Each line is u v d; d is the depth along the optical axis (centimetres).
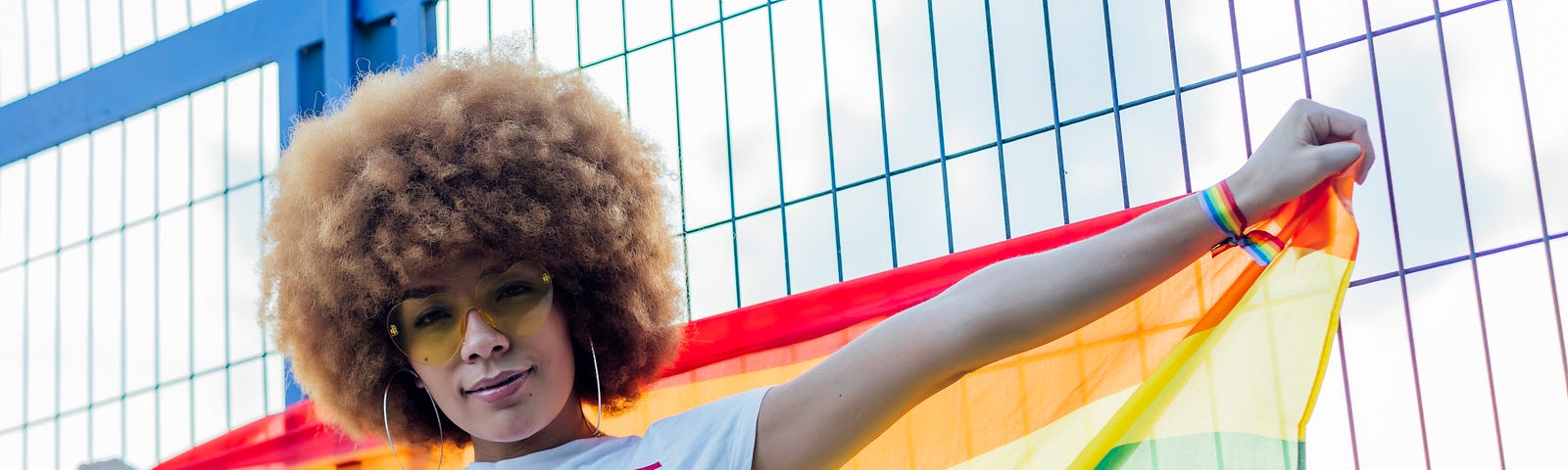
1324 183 218
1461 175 313
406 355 241
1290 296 222
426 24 420
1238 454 221
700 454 219
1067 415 251
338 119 261
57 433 461
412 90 261
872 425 210
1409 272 320
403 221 244
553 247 249
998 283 206
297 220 260
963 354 205
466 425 231
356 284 251
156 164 457
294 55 427
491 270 240
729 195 387
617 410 269
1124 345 247
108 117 465
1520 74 316
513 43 279
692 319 348
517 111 257
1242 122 336
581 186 256
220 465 362
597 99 273
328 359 257
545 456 230
